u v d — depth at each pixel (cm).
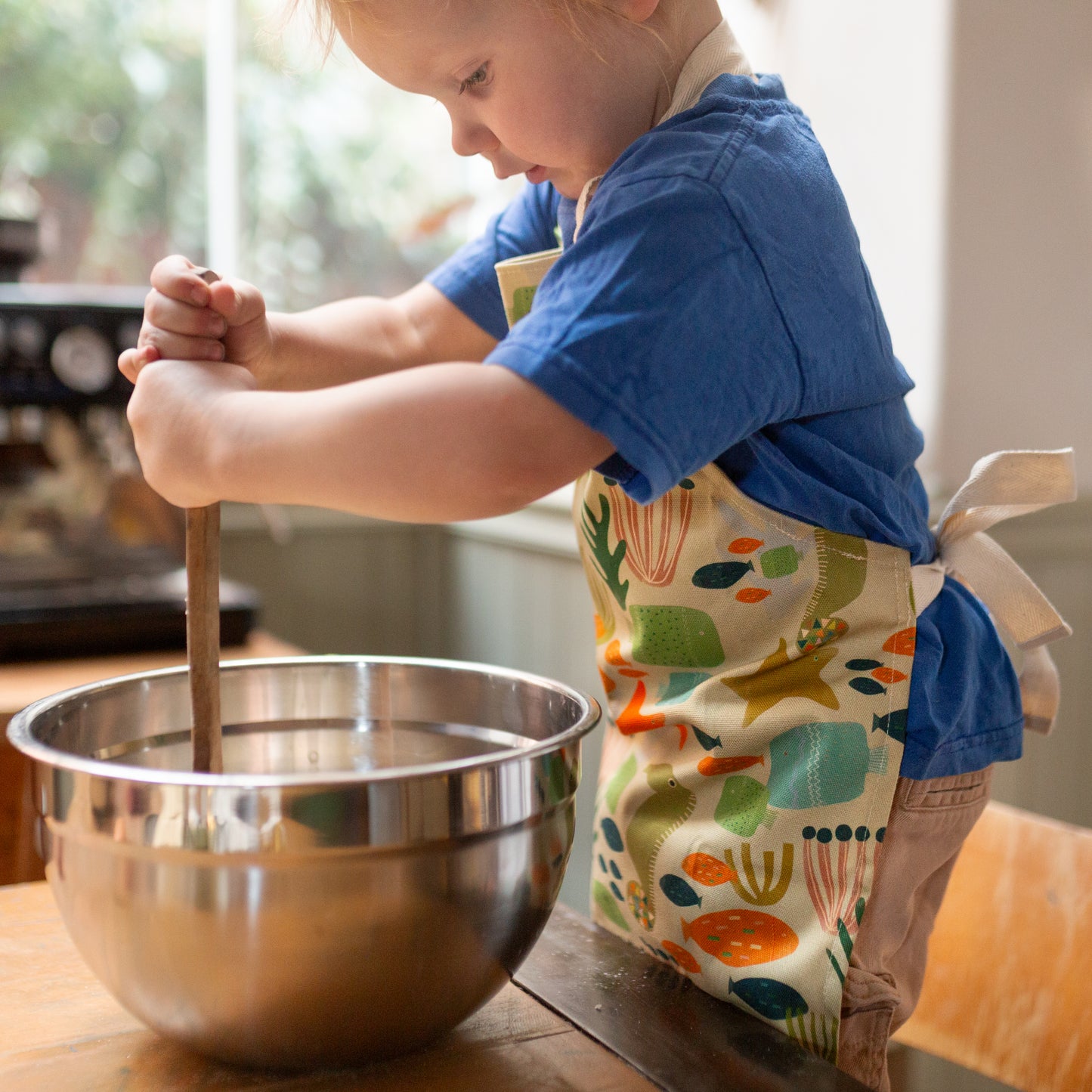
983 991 86
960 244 139
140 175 212
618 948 70
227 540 210
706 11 67
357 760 72
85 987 62
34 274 203
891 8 143
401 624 226
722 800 69
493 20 60
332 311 87
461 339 89
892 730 67
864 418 67
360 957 49
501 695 68
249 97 213
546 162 66
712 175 57
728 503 66
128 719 65
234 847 47
